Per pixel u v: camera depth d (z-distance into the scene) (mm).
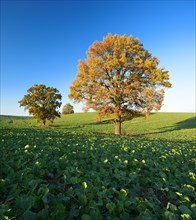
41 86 48750
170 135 35281
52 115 49562
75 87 29641
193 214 4277
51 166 7172
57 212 3723
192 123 54969
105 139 19547
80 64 30625
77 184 5504
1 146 10680
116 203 4262
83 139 17969
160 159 10180
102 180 6051
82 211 4035
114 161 8758
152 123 56188
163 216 4074
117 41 29828
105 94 28875
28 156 8445
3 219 3426
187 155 11758
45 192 4402
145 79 29734
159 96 28438
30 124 55969
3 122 60469
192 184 6445
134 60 28969
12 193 4680
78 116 76000
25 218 3475
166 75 27375
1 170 6129
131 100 28688
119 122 32156
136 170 7379
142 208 4301
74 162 7812
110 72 30141
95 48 30703
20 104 48562
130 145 14914
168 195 5457
